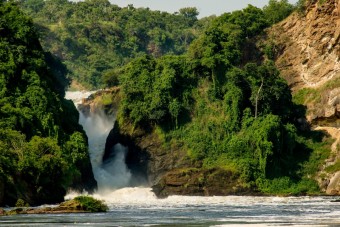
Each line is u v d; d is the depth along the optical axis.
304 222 131.62
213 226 125.06
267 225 125.56
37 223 132.50
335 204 199.38
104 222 135.38
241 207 190.50
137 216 152.88
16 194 193.38
